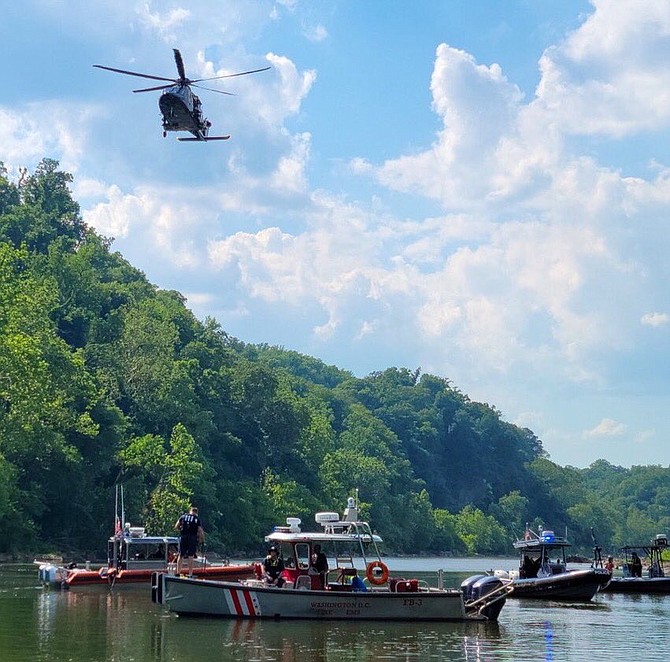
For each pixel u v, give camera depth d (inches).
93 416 4608.8
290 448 6195.9
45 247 7076.8
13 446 3752.5
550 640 1392.7
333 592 1492.4
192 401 5497.1
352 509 1588.3
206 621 1464.1
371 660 1152.2
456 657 1191.6
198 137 1670.8
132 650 1170.6
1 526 3912.4
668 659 1230.3
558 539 2409.0
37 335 4170.8
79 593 2030.0
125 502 4522.6
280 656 1154.7
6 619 1476.4
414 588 1556.3
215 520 5036.9
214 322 6963.6
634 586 2630.4
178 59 1619.1
